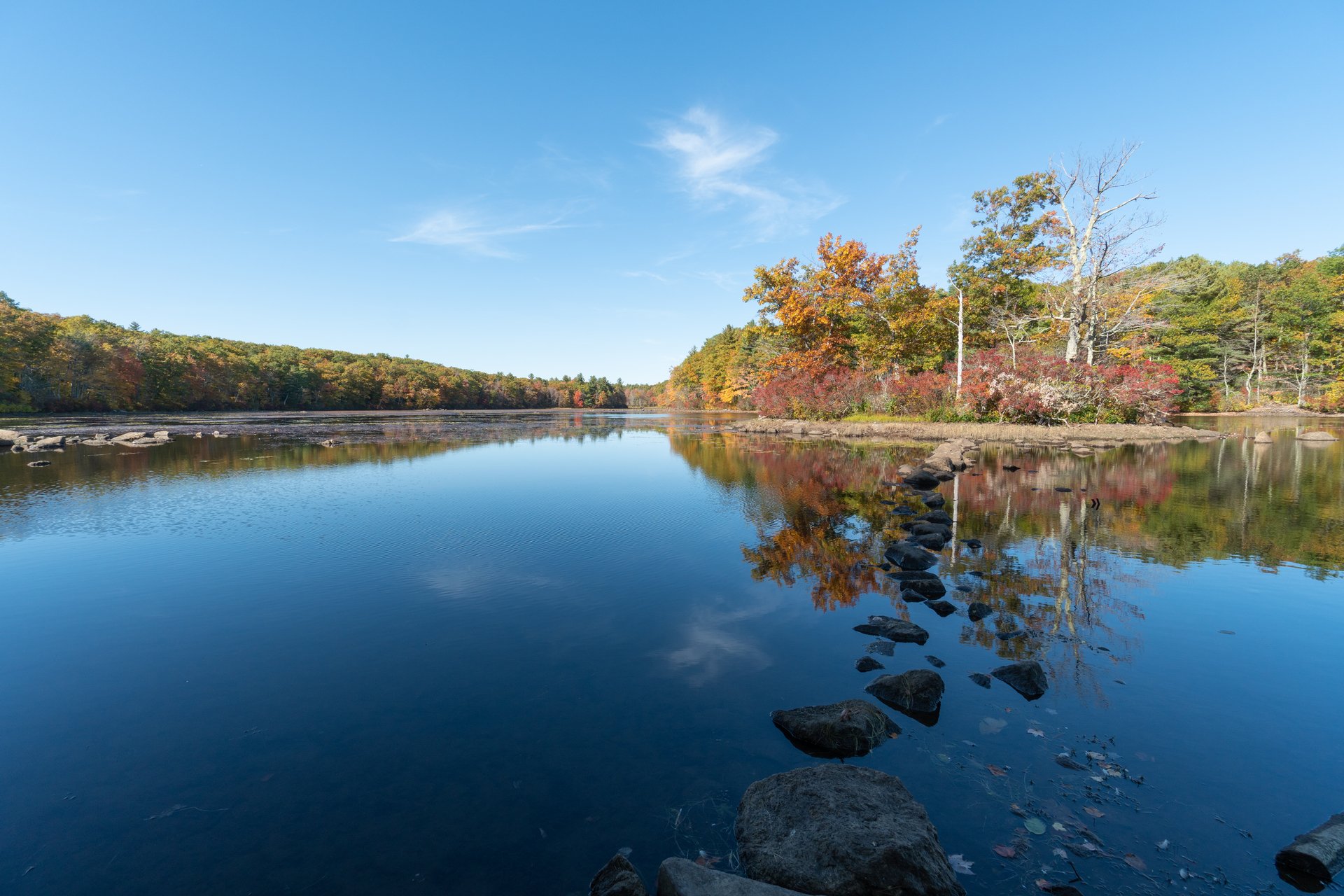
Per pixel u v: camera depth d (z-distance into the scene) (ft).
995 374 92.43
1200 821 10.05
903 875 8.68
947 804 10.53
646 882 8.85
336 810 10.42
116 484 46.57
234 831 9.91
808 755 12.02
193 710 13.87
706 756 12.01
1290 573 23.85
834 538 29.99
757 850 9.39
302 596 21.63
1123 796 10.69
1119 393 87.92
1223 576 23.43
